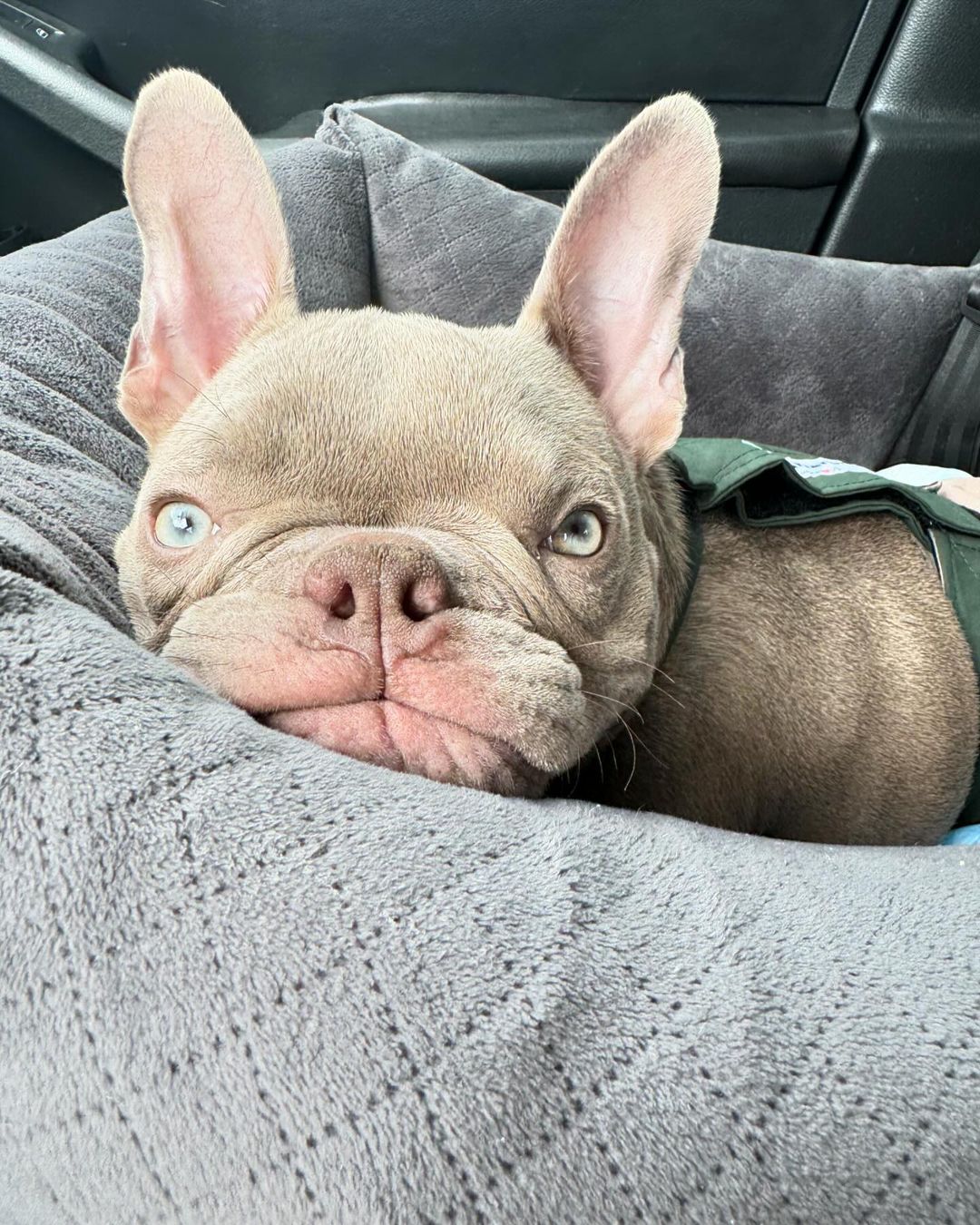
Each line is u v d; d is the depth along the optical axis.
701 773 0.34
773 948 0.16
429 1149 0.14
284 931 0.15
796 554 0.39
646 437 0.34
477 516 0.26
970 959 0.17
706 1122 0.14
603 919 0.16
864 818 0.38
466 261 0.61
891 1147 0.14
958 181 0.79
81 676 0.17
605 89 0.73
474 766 0.22
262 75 0.71
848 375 0.66
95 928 0.15
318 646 0.22
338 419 0.26
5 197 0.72
